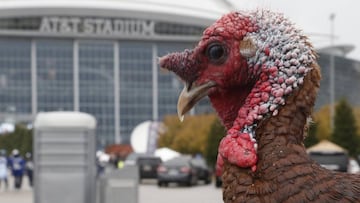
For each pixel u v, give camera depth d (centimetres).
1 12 9231
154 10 9512
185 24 9650
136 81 9588
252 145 263
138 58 9619
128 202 1181
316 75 265
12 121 8838
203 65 283
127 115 9525
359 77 8306
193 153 5691
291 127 261
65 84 9469
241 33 273
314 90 265
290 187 249
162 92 9600
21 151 7381
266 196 251
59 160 1043
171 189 2841
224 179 269
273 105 264
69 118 1045
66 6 9356
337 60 8062
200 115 5834
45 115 1048
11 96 9344
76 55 9475
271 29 269
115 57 9562
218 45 278
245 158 260
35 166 1045
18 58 9412
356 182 258
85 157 1048
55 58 9481
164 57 293
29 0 9388
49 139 1042
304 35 269
